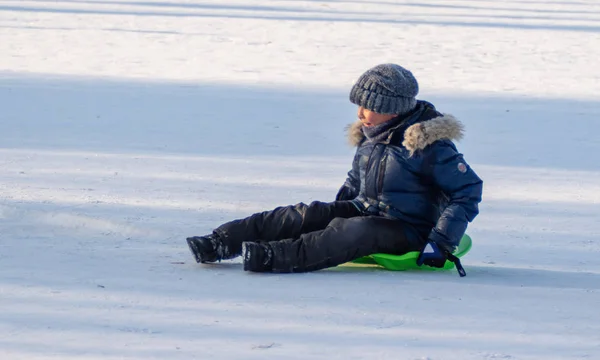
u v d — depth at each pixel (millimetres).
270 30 61531
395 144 13281
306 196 19281
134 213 16797
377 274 12852
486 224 17359
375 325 10211
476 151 25688
